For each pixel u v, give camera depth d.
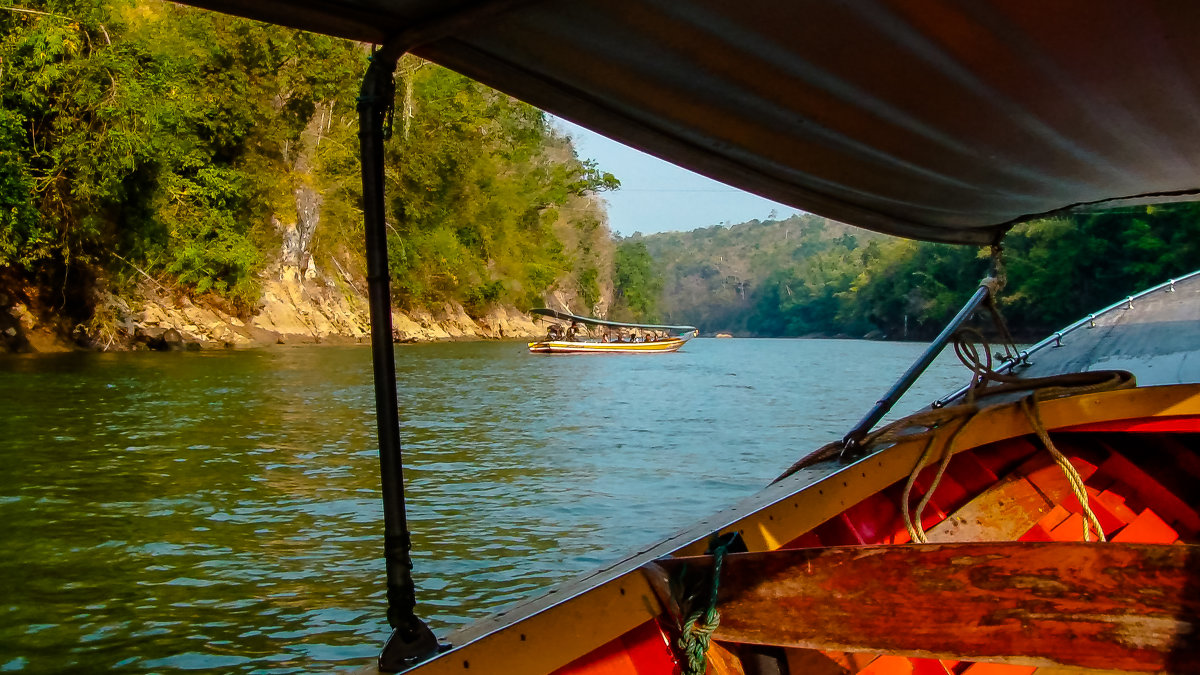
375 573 6.61
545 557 6.97
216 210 33.38
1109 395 4.00
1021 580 2.16
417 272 50.50
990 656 2.18
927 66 2.43
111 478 9.78
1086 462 4.20
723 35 2.22
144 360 26.62
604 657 2.45
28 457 10.95
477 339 56.41
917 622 2.22
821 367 34.25
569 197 78.75
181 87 30.03
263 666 5.02
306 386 19.83
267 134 37.44
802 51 2.32
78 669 4.98
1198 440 4.35
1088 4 2.13
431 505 8.69
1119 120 2.94
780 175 3.33
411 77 46.03
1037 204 4.07
